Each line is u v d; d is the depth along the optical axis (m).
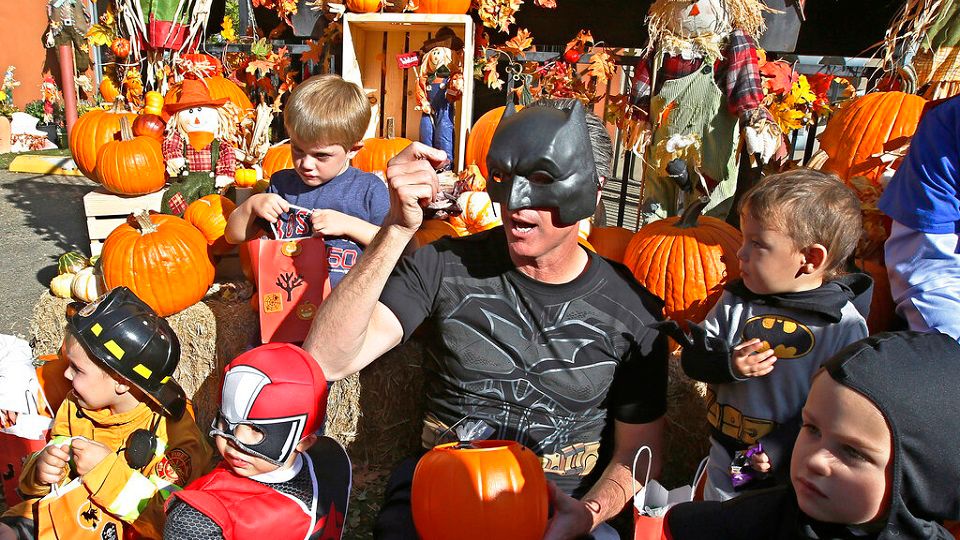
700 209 3.15
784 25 4.33
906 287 2.37
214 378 3.36
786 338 2.01
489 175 1.86
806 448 1.24
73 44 11.38
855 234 1.96
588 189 1.82
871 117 3.44
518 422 2.09
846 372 1.17
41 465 2.01
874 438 1.13
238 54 6.56
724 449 2.16
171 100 5.25
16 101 12.70
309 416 1.68
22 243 6.07
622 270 2.18
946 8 3.58
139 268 3.27
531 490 1.68
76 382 2.10
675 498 1.79
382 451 3.11
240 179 4.02
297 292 2.72
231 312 3.37
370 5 4.34
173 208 4.11
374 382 2.98
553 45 6.79
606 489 2.01
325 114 2.74
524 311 2.05
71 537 1.92
